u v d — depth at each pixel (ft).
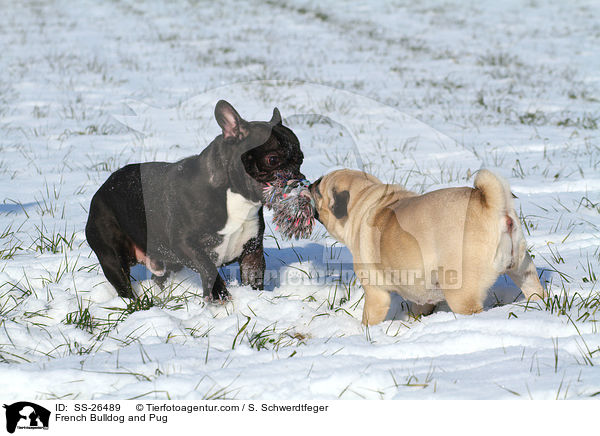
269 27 105.81
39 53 81.61
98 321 19.75
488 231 17.43
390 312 21.16
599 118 52.47
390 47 91.76
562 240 26.43
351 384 14.55
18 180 36.50
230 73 72.64
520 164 39.50
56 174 37.70
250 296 21.31
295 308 20.53
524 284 18.94
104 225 21.44
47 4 121.60
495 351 15.83
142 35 96.99
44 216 30.42
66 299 21.04
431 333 17.16
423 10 122.31
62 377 15.29
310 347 16.89
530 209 30.83
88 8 118.83
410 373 14.93
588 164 39.01
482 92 64.95
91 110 55.67
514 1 128.98
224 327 19.29
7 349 17.47
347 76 72.38
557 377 14.19
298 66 77.51
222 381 14.84
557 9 120.06
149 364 15.89
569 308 18.31
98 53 83.46
